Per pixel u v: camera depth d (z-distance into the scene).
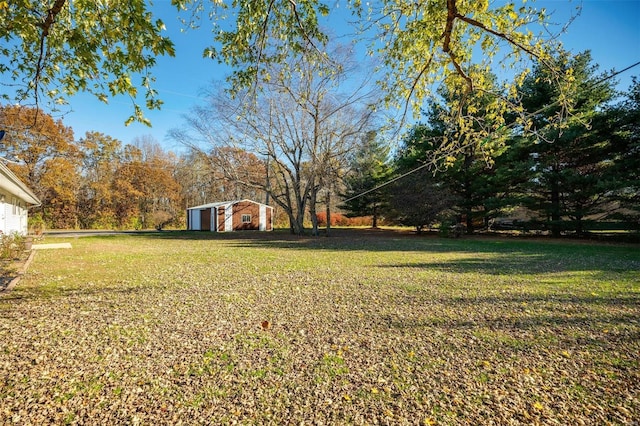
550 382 2.46
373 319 3.92
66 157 25.11
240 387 2.40
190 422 2.00
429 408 2.14
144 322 3.82
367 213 28.33
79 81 3.65
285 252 11.23
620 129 14.01
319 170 18.52
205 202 37.25
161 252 11.13
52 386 2.40
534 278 6.35
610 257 9.59
